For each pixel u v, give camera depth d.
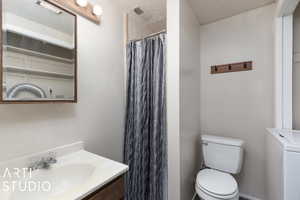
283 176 1.02
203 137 1.84
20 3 0.95
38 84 1.03
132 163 1.70
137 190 1.65
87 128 1.39
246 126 1.84
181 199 1.44
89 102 1.40
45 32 1.07
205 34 2.08
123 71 1.79
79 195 0.74
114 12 1.66
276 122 1.53
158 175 1.55
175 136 1.42
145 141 1.62
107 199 0.92
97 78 1.47
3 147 0.91
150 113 1.63
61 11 1.15
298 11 1.53
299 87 1.54
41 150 1.07
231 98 1.92
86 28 1.36
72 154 1.23
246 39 1.82
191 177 1.74
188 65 1.64
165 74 1.53
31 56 1.00
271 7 1.67
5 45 0.88
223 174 1.57
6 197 0.76
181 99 1.44
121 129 1.78
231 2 1.64
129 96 1.73
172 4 1.43
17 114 0.96
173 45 1.42
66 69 1.18
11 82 0.90
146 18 2.03
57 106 1.16
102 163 1.08
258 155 1.77
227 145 1.67
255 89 1.78
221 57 1.98
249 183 1.82
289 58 1.48
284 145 1.01
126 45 1.78
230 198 1.26
